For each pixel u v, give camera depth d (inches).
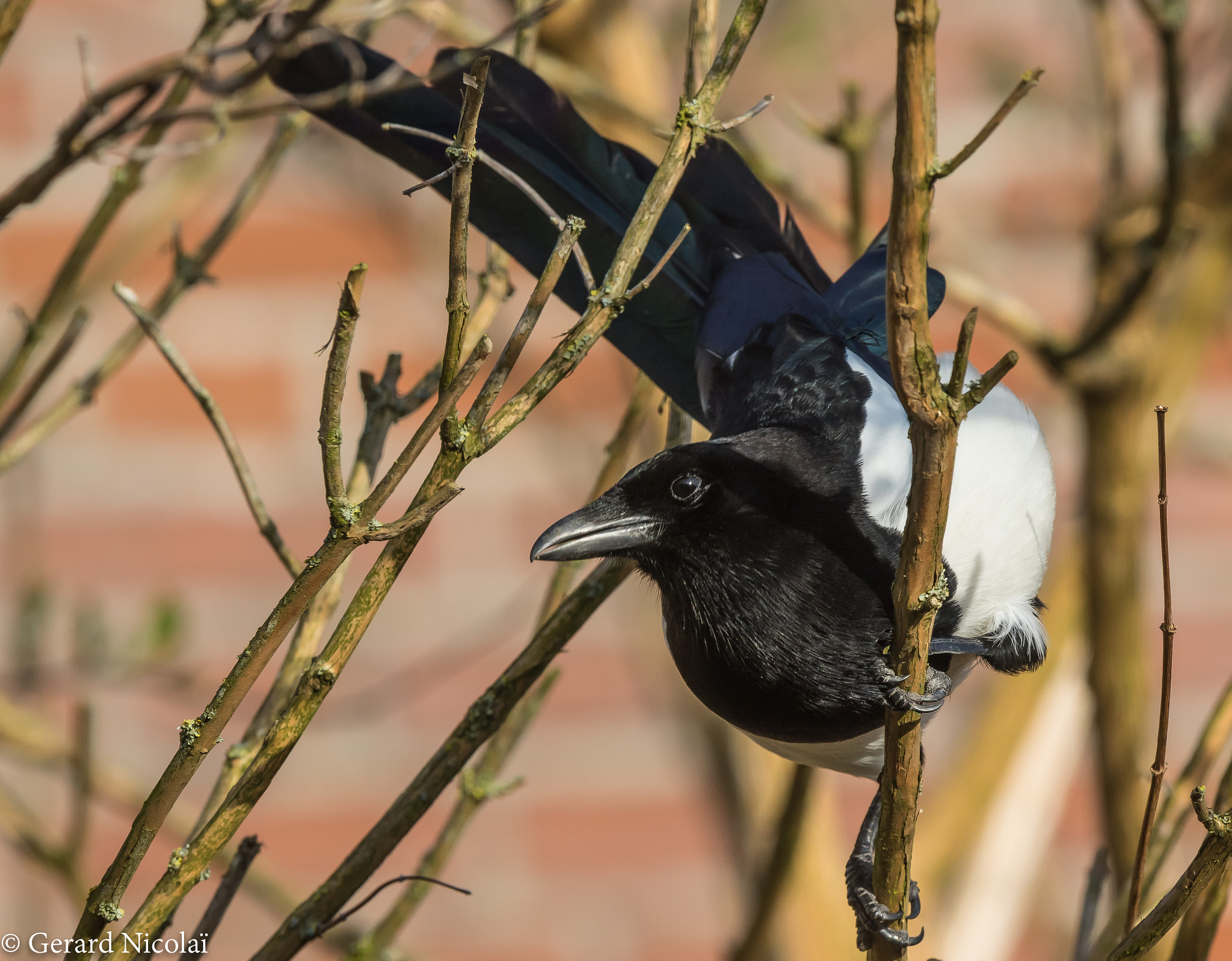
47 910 273.7
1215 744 190.9
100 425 414.6
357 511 137.5
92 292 304.7
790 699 207.8
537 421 393.4
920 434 150.0
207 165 310.3
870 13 415.5
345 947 278.2
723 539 204.5
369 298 426.3
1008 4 424.8
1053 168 425.1
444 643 414.3
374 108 207.3
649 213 152.7
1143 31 399.2
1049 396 408.5
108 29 417.4
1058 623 326.3
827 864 302.8
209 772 394.0
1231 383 428.1
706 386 229.9
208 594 410.9
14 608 315.6
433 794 188.1
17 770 328.5
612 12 316.8
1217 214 318.0
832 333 227.9
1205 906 175.8
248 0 200.1
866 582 203.8
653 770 430.0
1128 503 292.0
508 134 218.4
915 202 138.1
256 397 422.3
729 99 350.6
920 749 167.2
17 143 411.5
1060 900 403.5
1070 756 325.7
